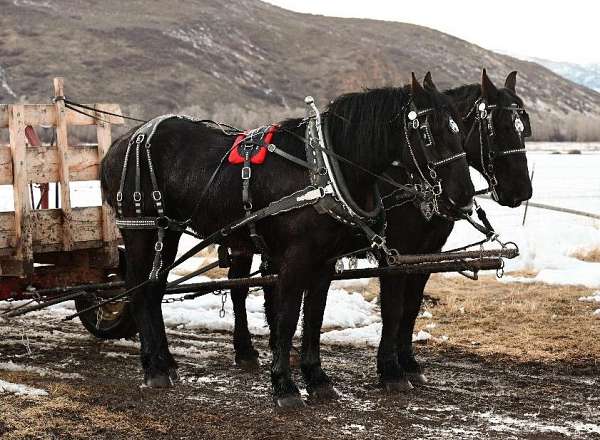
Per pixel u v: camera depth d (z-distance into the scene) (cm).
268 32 15525
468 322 1105
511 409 742
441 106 712
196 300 1208
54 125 882
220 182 759
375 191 750
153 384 792
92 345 973
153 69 12388
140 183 809
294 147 734
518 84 17750
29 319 1114
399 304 805
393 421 696
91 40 13025
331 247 723
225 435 649
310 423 686
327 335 1041
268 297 876
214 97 11819
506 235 1623
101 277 930
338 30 18200
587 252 1609
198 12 15575
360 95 742
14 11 13812
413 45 18450
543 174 3959
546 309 1173
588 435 668
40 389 751
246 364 888
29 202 859
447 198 716
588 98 18400
